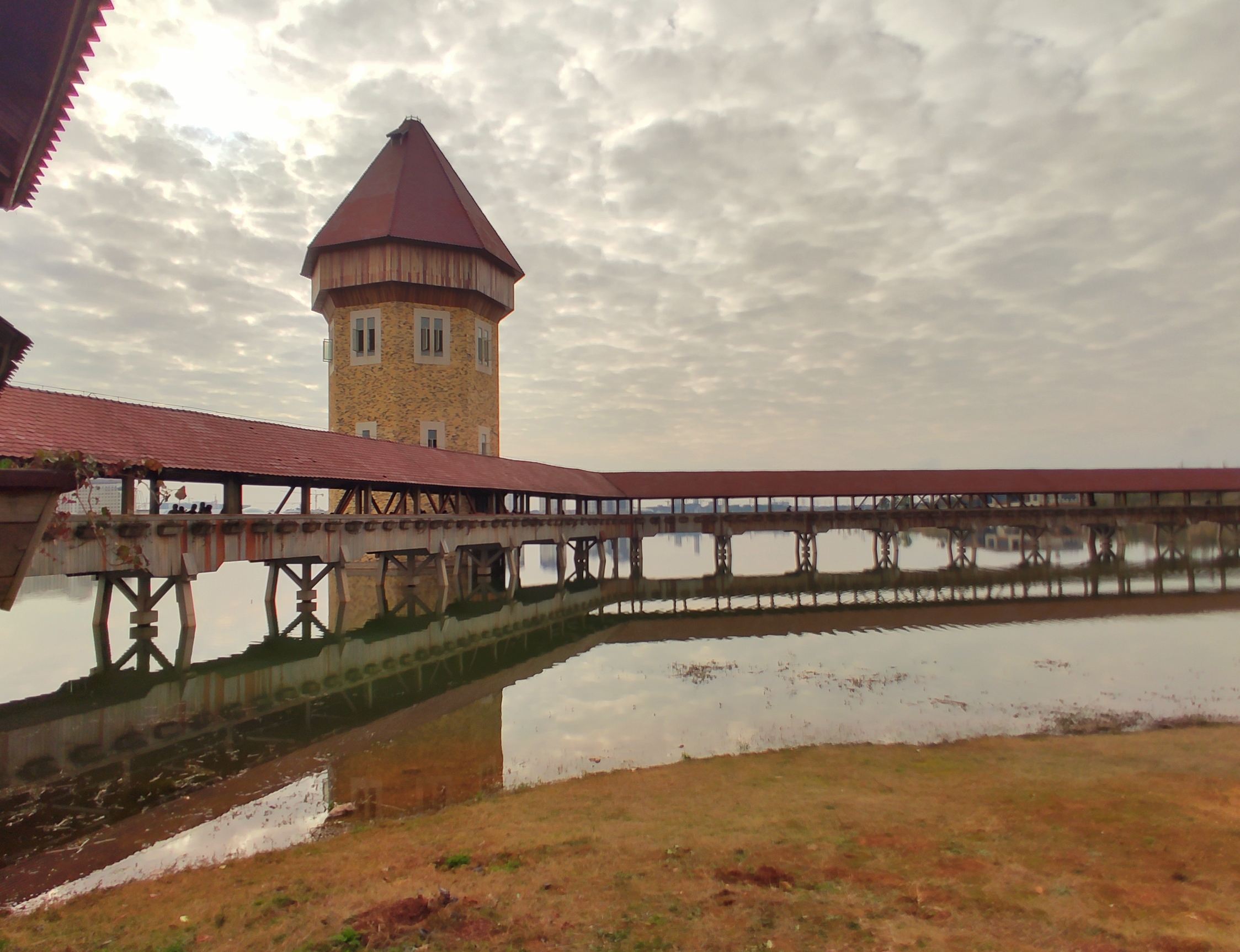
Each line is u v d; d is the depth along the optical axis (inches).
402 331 1421.0
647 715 548.4
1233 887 235.8
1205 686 641.6
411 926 218.2
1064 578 1502.2
